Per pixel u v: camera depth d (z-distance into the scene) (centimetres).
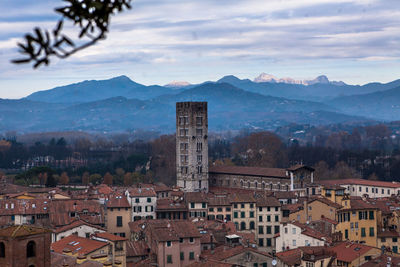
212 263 18775
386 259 19300
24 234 11481
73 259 16300
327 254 19612
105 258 17275
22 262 11456
